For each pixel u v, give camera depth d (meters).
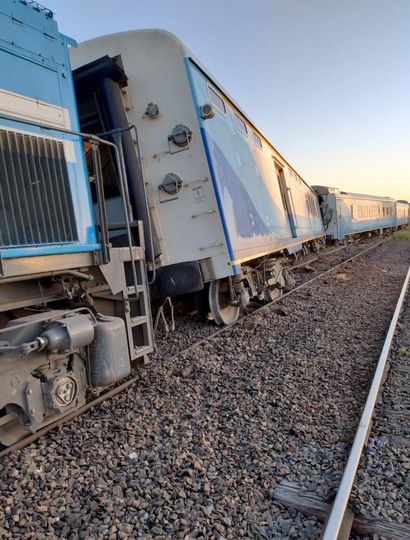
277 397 4.33
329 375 4.97
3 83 3.32
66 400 3.34
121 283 4.18
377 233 39.28
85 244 3.79
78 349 3.47
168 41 6.02
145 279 4.63
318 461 3.23
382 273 13.52
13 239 3.16
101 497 2.79
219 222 6.04
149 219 5.58
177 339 6.47
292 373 5.04
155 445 3.46
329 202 24.34
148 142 6.20
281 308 8.43
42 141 3.55
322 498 2.77
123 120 5.62
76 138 3.94
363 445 3.26
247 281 8.18
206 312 7.52
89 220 3.92
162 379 4.76
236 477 3.03
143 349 4.43
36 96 3.58
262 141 10.27
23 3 3.63
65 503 2.75
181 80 5.99
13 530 2.51
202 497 2.81
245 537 2.48
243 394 4.44
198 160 6.02
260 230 8.25
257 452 3.32
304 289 11.10
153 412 4.00
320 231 19.19
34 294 3.46
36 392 3.17
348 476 2.83
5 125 3.25
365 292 10.39
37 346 2.97
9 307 3.24
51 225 3.49
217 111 6.90
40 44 3.73
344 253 22.36
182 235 6.21
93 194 5.85
